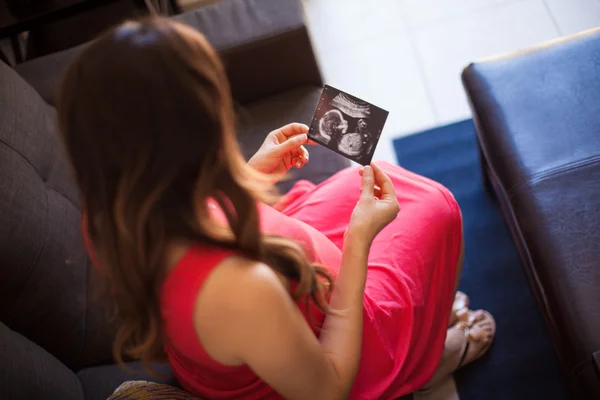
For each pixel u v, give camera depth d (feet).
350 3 8.18
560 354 4.11
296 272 2.59
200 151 2.06
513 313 5.25
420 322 3.74
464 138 6.51
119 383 3.92
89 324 4.27
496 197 5.96
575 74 4.75
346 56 7.64
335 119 3.58
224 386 3.01
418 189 4.10
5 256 3.58
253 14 5.18
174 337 2.49
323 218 4.06
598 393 3.50
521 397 4.83
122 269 2.23
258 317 2.26
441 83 7.06
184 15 5.38
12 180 3.83
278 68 5.31
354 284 2.90
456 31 7.45
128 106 1.92
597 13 7.06
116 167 2.03
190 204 2.17
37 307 3.84
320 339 2.84
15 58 6.83
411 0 7.95
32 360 3.52
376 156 6.66
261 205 3.13
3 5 6.34
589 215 4.03
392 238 3.85
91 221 2.27
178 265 2.28
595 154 4.29
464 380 4.99
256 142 5.20
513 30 7.25
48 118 4.68
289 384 2.45
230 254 2.28
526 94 4.77
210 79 2.03
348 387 2.74
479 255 5.66
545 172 4.33
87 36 6.66
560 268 3.92
